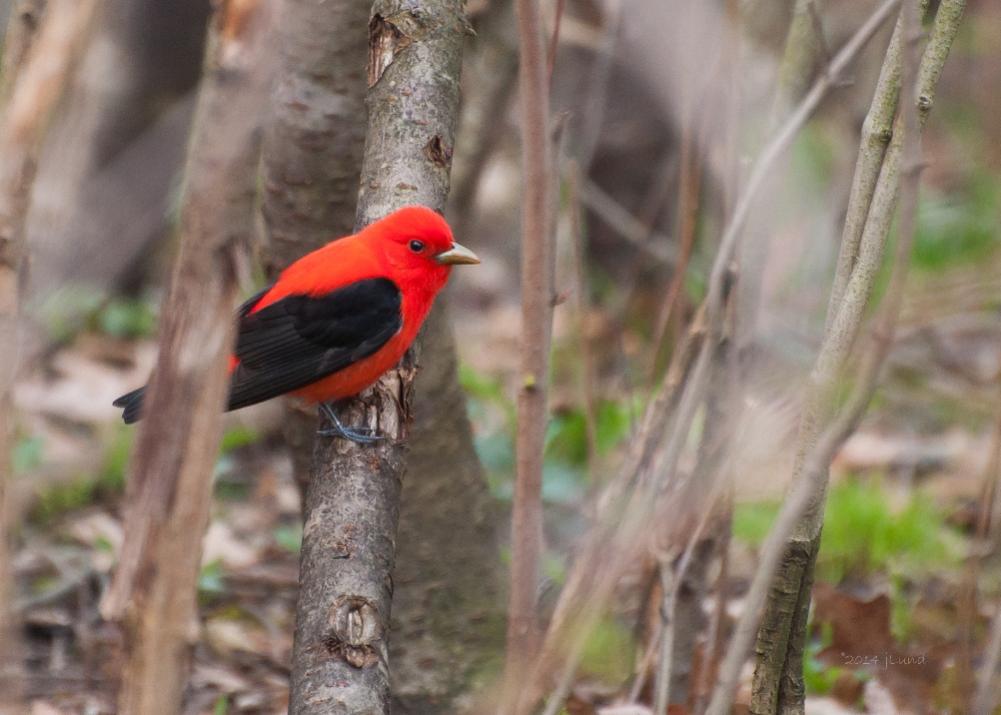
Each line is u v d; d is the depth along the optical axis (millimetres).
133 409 9336
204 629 12742
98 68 17375
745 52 10477
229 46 5266
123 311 18641
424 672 11352
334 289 9352
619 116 19812
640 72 14281
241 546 14477
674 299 10031
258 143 5402
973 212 21594
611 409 15977
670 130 19875
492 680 11352
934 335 18734
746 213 8359
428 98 9047
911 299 17812
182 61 18672
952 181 23469
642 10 10117
